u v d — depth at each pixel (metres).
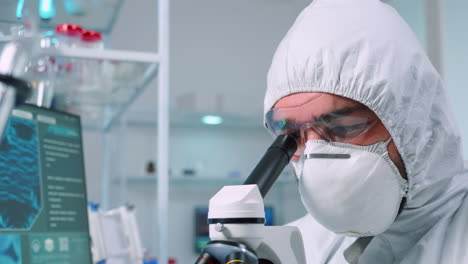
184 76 5.88
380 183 0.95
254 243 0.73
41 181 1.01
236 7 6.20
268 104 1.08
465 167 1.16
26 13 0.54
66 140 1.09
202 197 5.84
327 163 0.94
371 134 0.96
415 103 0.98
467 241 0.98
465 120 1.93
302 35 1.02
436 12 1.97
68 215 1.05
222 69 6.02
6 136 0.95
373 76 0.94
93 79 1.84
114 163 4.44
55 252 1.00
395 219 1.04
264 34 6.24
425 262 0.99
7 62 0.45
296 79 0.98
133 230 1.79
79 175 1.10
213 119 5.52
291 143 0.91
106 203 2.91
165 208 1.56
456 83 1.94
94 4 1.93
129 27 5.61
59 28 1.60
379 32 0.99
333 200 0.94
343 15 1.02
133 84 1.96
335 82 0.95
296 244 0.91
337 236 1.25
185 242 5.69
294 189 6.02
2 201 0.93
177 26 5.96
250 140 6.09
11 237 0.93
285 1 6.38
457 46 1.97
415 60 0.99
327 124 0.95
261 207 0.74
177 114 5.23
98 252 1.49
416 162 0.99
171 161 5.79
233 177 5.62
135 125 5.58
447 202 1.07
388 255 1.08
